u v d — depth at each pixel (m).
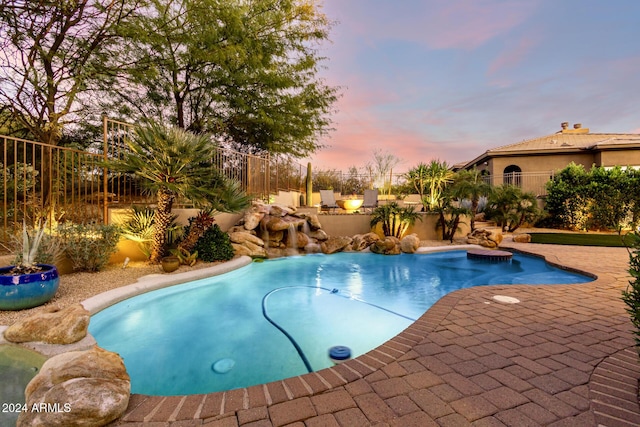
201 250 7.14
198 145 6.29
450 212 11.75
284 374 2.91
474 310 3.92
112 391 1.88
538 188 18.86
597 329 3.29
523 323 3.46
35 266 4.02
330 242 10.50
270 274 7.47
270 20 13.28
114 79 11.07
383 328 4.12
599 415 1.86
